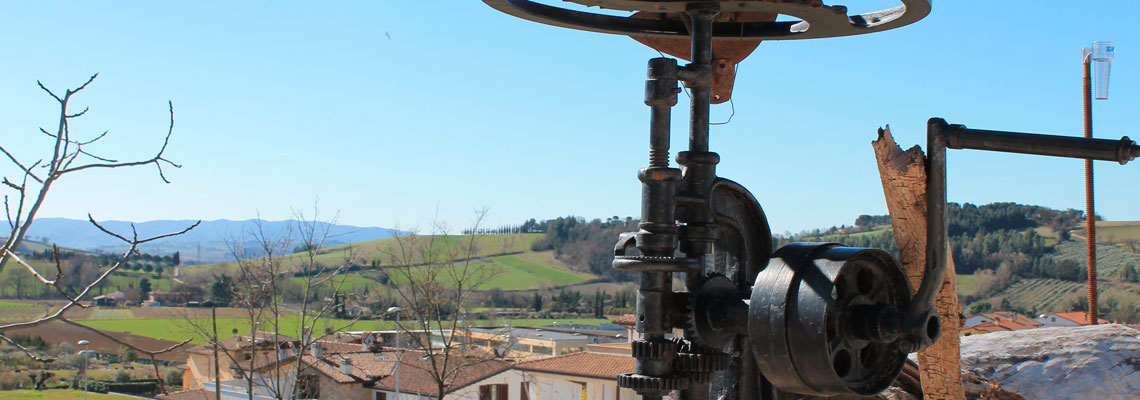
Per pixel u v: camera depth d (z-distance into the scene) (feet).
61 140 13.28
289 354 111.04
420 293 88.12
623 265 12.17
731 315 11.99
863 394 11.61
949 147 11.82
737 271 13.03
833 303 11.17
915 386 18.63
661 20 15.08
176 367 152.97
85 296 13.58
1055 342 18.95
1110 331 18.94
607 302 335.88
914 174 13.10
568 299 333.01
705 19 12.78
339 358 136.56
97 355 151.94
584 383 131.64
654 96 12.13
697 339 12.19
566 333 202.28
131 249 13.98
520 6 14.28
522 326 249.55
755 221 13.19
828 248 11.47
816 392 11.32
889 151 13.43
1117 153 10.30
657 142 12.17
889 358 12.05
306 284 80.53
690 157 12.39
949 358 15.37
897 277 11.89
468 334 98.48
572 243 428.56
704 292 12.18
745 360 13.32
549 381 134.41
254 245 75.87
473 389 128.88
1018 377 18.29
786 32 15.02
